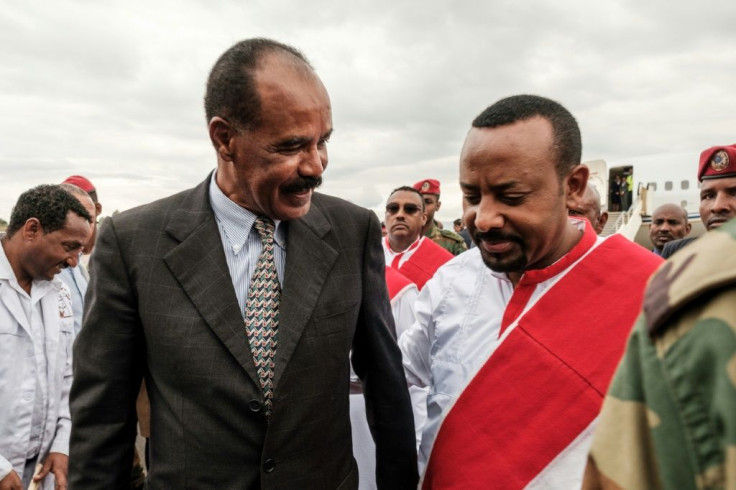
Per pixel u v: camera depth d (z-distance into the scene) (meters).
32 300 2.28
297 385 1.28
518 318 1.41
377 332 1.49
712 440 0.42
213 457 1.24
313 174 1.21
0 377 2.14
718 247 0.44
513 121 1.17
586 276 1.38
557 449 1.28
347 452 1.46
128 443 1.38
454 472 1.40
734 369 0.40
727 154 2.48
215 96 1.21
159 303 1.26
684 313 0.45
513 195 1.17
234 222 1.35
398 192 3.91
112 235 1.31
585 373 1.30
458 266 1.67
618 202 20.89
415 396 1.95
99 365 1.29
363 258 1.51
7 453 2.16
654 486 0.48
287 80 1.14
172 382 1.26
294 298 1.31
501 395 1.37
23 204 2.20
